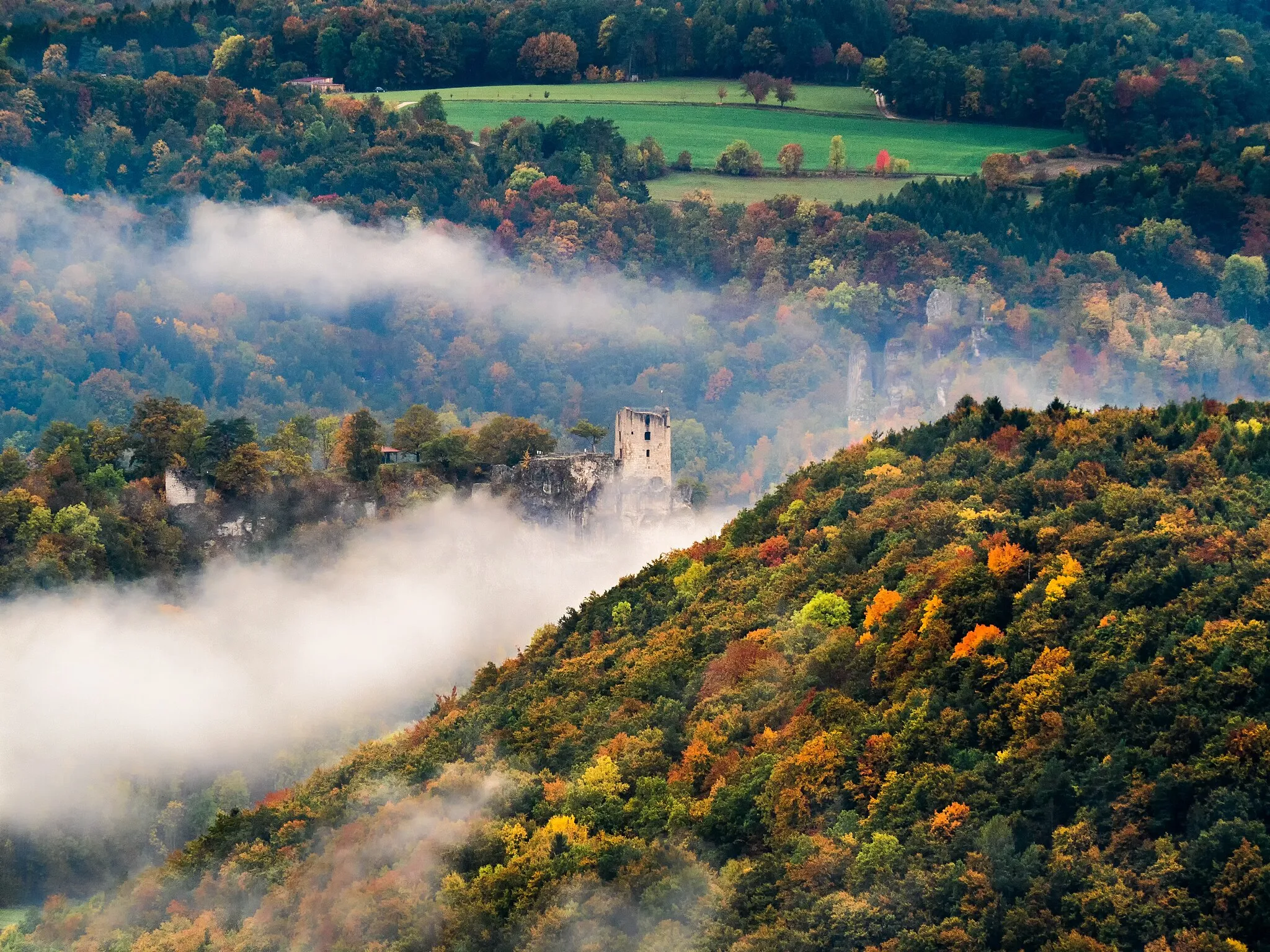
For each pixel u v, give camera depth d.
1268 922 162.00
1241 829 167.50
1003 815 184.38
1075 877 174.12
